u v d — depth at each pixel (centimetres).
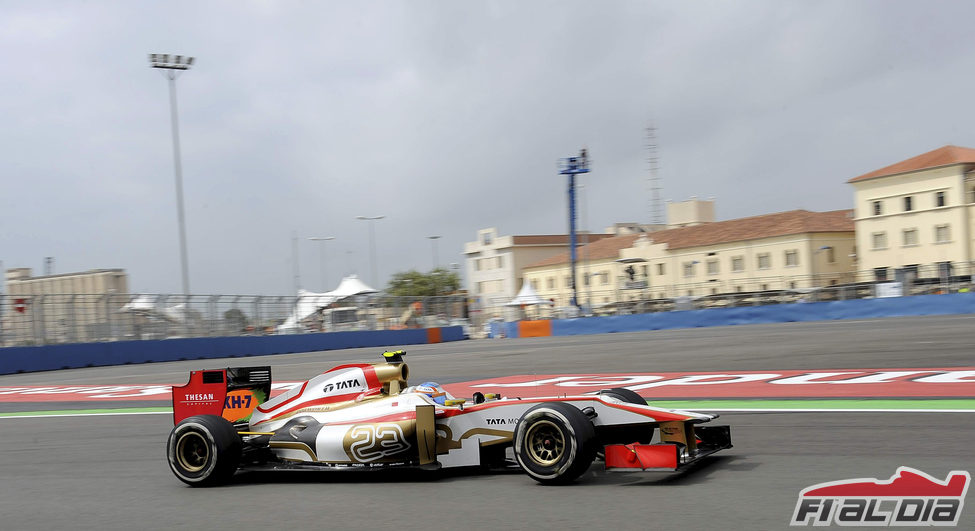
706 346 2361
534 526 543
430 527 560
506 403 680
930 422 866
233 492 718
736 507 561
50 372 3036
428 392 732
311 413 761
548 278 7494
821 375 1423
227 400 793
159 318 3503
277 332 3884
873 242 5447
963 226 4997
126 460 931
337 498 665
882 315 3675
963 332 2172
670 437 644
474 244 8688
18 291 4106
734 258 5903
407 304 4456
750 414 1016
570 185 5109
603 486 637
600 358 2159
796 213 5869
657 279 6384
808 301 4156
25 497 757
